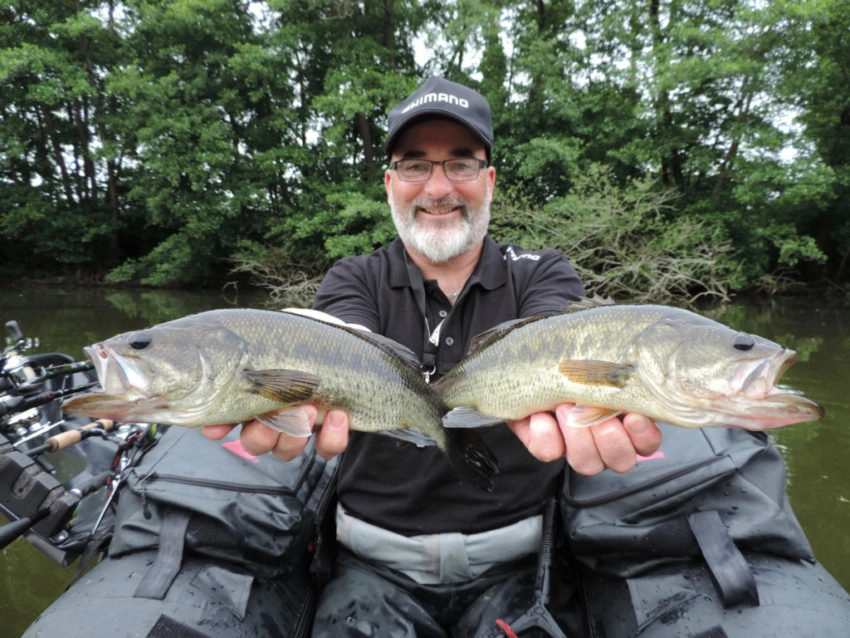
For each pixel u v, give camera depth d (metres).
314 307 0.74
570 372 0.53
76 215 5.93
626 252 3.74
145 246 6.41
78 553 0.70
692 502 0.56
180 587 0.53
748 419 0.48
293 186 5.18
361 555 0.68
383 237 4.16
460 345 0.70
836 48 3.96
